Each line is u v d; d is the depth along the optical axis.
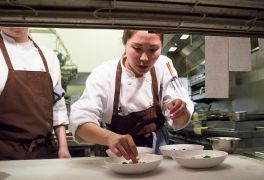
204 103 4.11
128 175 0.92
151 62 1.30
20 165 1.07
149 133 1.42
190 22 0.93
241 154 1.25
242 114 2.11
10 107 1.62
